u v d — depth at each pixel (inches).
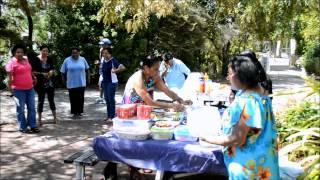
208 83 252.5
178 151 144.7
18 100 283.6
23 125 287.1
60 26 567.2
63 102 420.2
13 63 278.4
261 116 114.9
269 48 931.3
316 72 799.7
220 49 764.6
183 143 149.1
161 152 147.3
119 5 260.1
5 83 512.4
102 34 571.2
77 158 167.8
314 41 830.5
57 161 224.5
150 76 190.1
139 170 203.6
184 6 541.0
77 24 568.4
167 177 170.9
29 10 516.7
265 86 123.6
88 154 173.3
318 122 180.2
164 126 157.6
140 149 150.4
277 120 223.0
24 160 225.6
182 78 301.3
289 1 316.5
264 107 117.0
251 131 116.7
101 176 196.9
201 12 689.0
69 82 341.7
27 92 286.2
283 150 171.8
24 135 280.2
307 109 222.5
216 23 720.3
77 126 310.5
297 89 183.8
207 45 740.7
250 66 117.1
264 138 117.0
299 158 186.5
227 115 122.1
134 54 598.5
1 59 523.8
